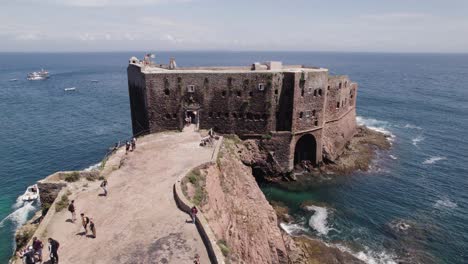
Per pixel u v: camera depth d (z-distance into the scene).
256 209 44.12
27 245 26.00
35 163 75.25
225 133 61.97
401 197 58.69
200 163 40.66
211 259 24.19
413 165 72.25
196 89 59.78
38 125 105.56
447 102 142.12
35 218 35.84
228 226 35.06
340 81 72.50
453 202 57.34
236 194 42.59
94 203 31.81
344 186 61.97
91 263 23.72
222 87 59.88
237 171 47.81
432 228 49.75
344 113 77.56
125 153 45.75
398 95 159.38
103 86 197.50
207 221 30.50
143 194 33.38
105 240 26.27
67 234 27.14
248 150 60.97
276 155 62.09
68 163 75.56
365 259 43.25
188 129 58.12
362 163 70.69
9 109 127.94
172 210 30.41
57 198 32.19
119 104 140.50
